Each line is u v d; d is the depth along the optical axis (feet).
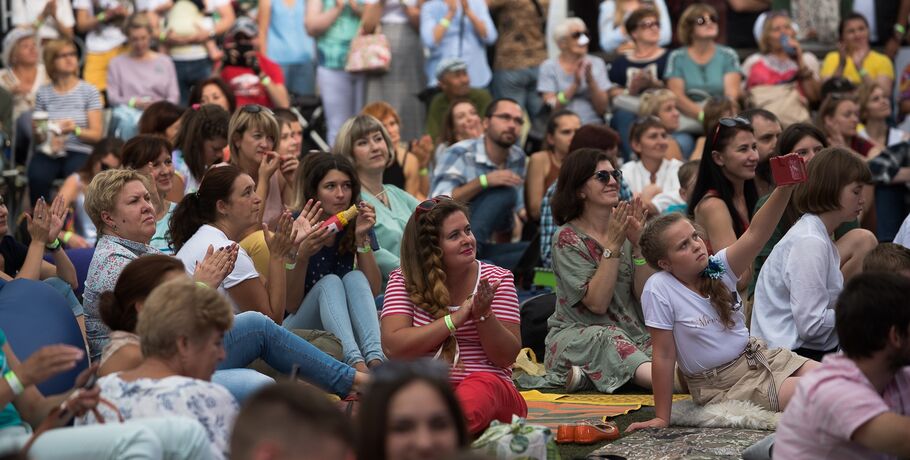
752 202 57.88
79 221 79.30
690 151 87.86
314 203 57.16
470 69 96.78
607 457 39.99
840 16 104.88
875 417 30.83
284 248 51.06
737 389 45.42
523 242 77.56
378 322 53.31
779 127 63.57
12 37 93.15
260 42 97.91
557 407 49.67
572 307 55.21
